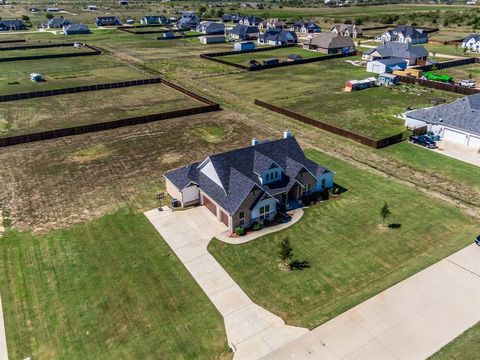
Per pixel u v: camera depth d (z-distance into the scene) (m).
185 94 86.38
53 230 39.72
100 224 40.69
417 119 64.31
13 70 108.00
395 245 37.25
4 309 30.31
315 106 77.56
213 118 72.06
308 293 31.64
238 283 32.75
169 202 44.81
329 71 105.94
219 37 151.88
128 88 91.94
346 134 62.53
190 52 133.38
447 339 27.39
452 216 41.72
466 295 31.16
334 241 37.94
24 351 26.84
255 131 65.69
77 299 31.17
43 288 32.31
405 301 30.59
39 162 54.78
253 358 26.11
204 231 39.50
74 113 75.00
